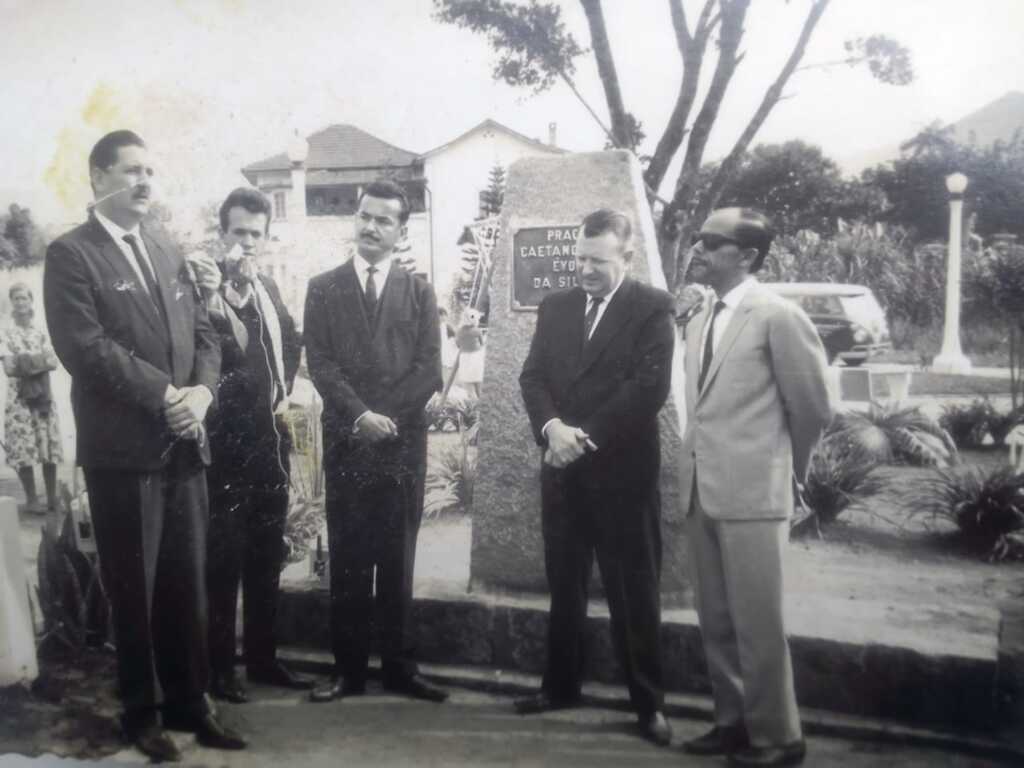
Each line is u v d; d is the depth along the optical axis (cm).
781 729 291
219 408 350
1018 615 312
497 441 355
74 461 432
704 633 303
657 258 344
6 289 432
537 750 310
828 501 344
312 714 339
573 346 312
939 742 298
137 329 321
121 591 328
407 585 347
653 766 298
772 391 288
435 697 344
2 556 365
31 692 369
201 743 328
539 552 352
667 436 343
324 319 345
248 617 359
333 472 343
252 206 359
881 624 313
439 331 349
